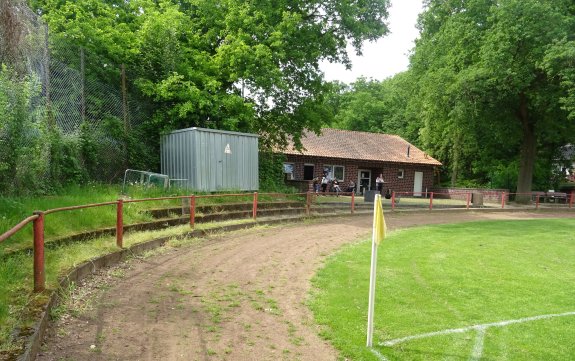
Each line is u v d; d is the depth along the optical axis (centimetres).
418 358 438
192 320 505
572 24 2117
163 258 808
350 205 1952
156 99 1427
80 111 1184
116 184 1252
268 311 554
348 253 961
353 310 572
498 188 3123
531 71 2247
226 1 1680
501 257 984
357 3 1842
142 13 1664
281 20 1727
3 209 686
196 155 1354
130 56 1438
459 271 827
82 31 1337
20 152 796
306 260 871
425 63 2973
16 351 346
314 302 599
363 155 3127
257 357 421
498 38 2188
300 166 2895
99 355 398
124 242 808
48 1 1477
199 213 1192
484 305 623
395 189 3297
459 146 3178
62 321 466
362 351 448
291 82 1828
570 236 1371
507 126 2688
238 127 1633
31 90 828
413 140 4253
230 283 673
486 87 2320
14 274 508
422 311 585
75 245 699
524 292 697
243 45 1526
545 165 3347
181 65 1525
